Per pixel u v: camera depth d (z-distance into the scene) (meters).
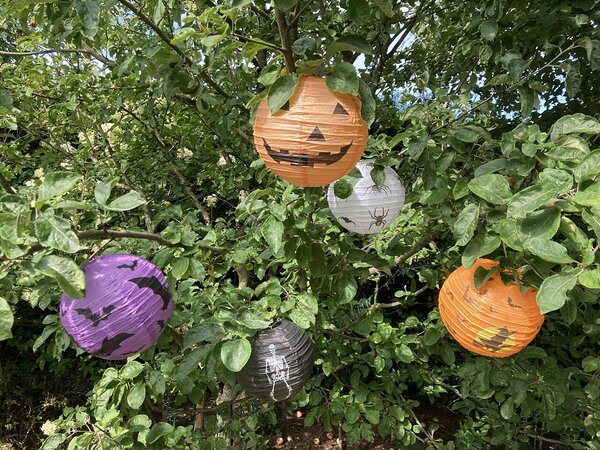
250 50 1.04
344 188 1.37
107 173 2.37
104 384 1.44
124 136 2.53
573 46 1.69
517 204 0.94
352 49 1.00
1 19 2.20
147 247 1.86
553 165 1.16
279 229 1.38
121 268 1.04
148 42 1.55
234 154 2.56
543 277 1.14
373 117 1.08
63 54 2.52
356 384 2.21
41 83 2.44
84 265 1.05
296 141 1.02
